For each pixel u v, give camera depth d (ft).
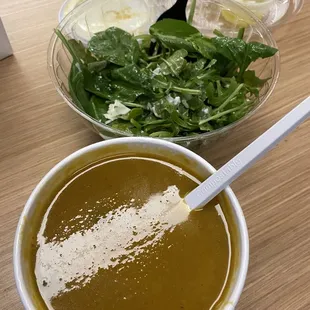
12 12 3.28
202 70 2.64
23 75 2.91
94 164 2.03
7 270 2.12
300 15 3.36
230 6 3.08
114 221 1.89
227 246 1.84
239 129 2.68
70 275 1.77
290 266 2.17
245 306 2.04
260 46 2.63
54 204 1.93
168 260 1.80
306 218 2.33
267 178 2.48
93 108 2.52
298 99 2.83
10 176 2.45
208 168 1.94
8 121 2.68
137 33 3.00
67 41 2.63
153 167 2.04
